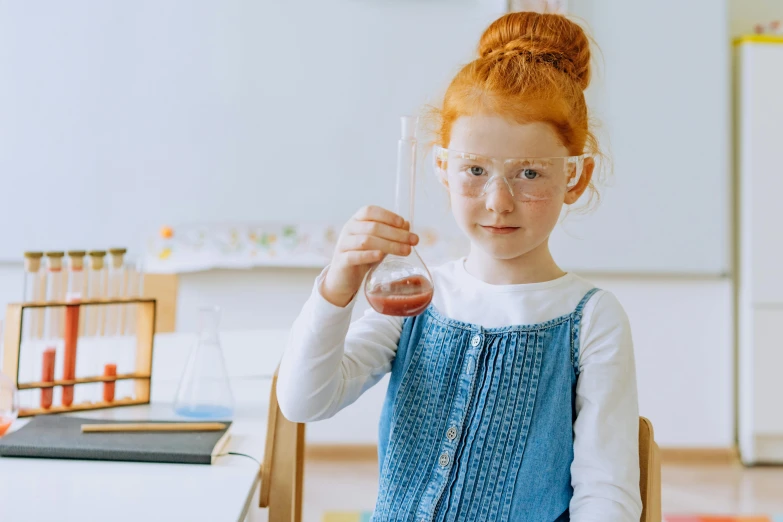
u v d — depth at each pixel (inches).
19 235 114.8
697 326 121.8
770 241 117.2
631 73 118.3
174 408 49.3
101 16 114.6
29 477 37.7
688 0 118.3
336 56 116.6
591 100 118.0
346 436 120.2
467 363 37.8
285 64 116.3
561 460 35.9
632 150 119.0
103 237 115.8
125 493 35.9
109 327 52.4
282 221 117.1
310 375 35.1
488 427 36.7
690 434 122.3
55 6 114.0
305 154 117.0
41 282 51.1
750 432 119.0
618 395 36.2
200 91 116.0
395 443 38.1
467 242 115.0
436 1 116.2
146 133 115.7
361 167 117.3
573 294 38.4
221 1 115.6
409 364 39.1
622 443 35.1
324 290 34.5
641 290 121.2
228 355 64.9
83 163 115.2
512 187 35.4
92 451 40.7
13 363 48.5
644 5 118.0
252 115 116.5
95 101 115.0
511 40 39.2
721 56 118.8
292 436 41.9
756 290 117.6
